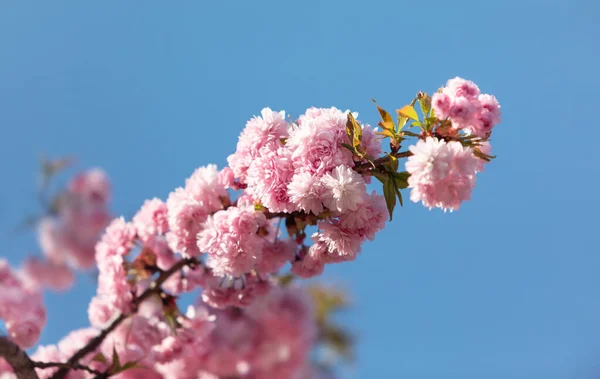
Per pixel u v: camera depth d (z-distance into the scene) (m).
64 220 1.73
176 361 1.48
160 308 1.46
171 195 1.39
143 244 1.44
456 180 1.28
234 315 1.67
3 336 1.34
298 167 1.31
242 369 1.66
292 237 1.40
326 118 1.32
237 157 1.36
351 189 1.29
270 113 1.34
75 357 1.41
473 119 1.31
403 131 1.32
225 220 1.33
